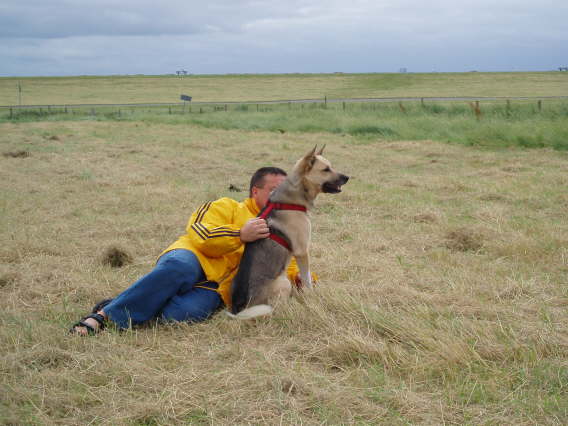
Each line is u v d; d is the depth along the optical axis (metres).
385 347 3.27
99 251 5.83
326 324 3.70
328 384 2.93
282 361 3.24
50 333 3.59
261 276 3.95
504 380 2.92
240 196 9.14
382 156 14.36
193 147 17.00
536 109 21.53
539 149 14.51
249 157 14.62
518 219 7.11
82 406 2.77
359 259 5.46
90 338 3.51
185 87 80.38
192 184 10.37
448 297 4.27
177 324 3.76
